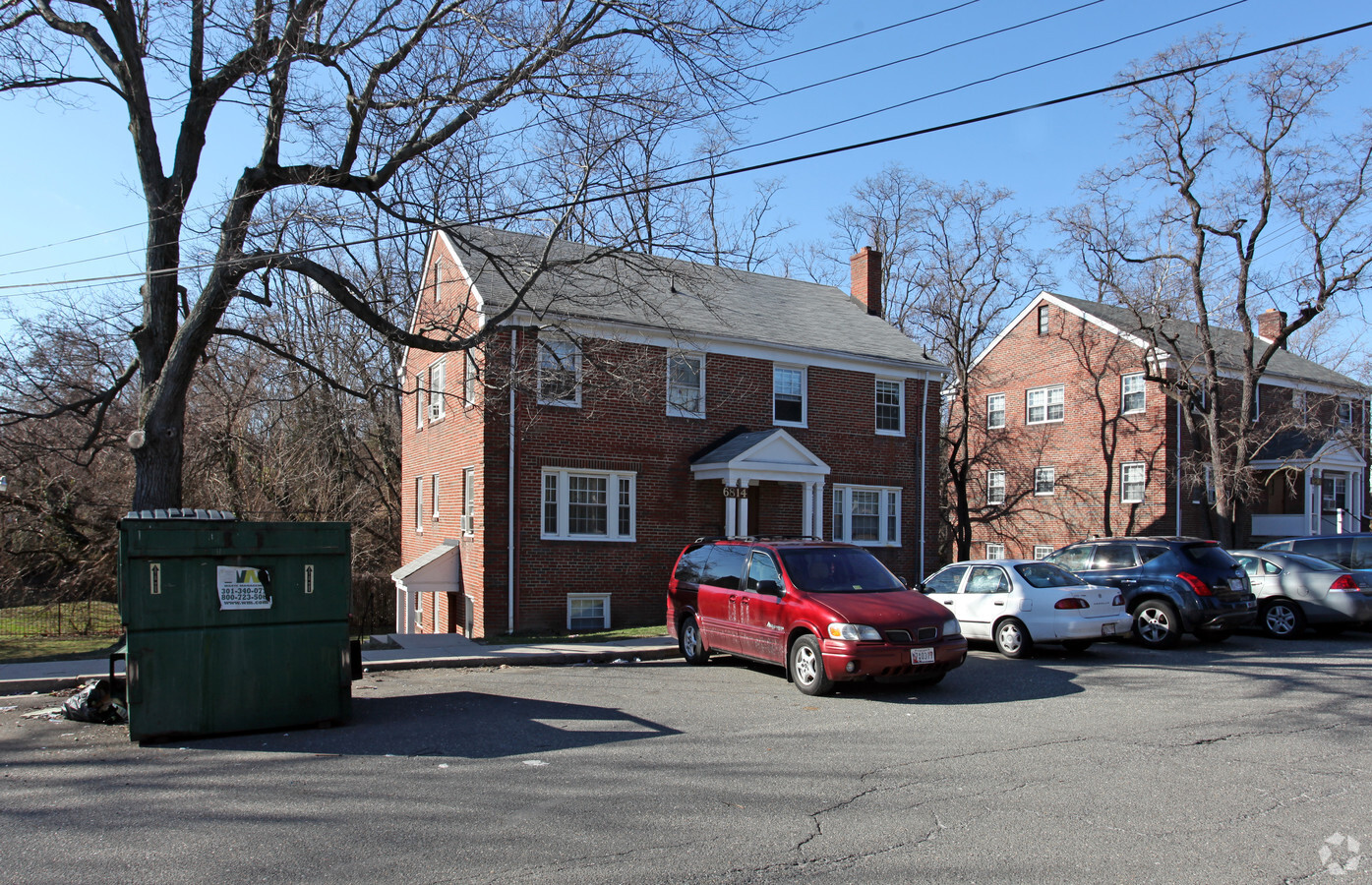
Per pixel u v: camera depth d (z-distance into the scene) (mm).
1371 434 36562
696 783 6504
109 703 8734
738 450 20281
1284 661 12578
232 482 26281
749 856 5008
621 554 20078
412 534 25594
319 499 28000
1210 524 27281
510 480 18891
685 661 13461
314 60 12703
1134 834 5391
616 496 20094
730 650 11984
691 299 22875
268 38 12727
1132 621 13406
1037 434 33812
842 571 11398
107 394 14547
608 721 8750
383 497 31578
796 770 6867
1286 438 32250
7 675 10789
